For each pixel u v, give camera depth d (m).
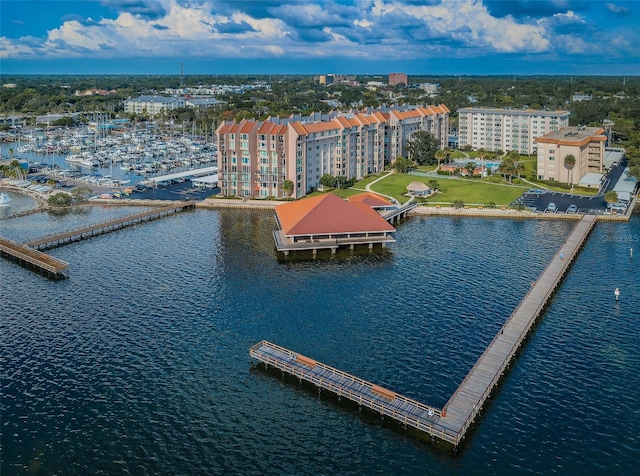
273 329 137.75
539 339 132.75
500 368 116.00
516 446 97.06
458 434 96.31
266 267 180.25
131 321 142.12
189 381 116.19
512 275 171.38
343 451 96.69
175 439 99.19
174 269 178.38
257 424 103.44
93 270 178.38
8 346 129.75
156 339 133.00
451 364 121.56
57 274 173.75
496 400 109.31
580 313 146.25
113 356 125.50
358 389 110.19
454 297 155.62
